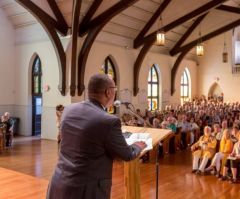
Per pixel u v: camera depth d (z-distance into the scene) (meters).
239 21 13.09
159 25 11.89
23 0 8.69
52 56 10.70
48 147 9.20
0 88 11.49
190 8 11.09
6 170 6.33
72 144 1.79
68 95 10.22
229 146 6.24
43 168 6.61
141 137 2.39
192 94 18.06
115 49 11.81
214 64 18.11
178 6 11.19
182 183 5.82
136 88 12.85
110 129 1.76
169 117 9.30
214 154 6.51
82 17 9.77
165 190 5.37
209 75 18.30
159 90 14.77
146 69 13.68
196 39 14.45
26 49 11.56
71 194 1.72
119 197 4.86
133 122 8.65
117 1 9.45
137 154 1.93
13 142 10.06
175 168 6.98
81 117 1.81
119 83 12.09
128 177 2.92
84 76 10.47
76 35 9.44
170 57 15.38
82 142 1.75
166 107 13.48
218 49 17.95
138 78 13.06
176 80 16.23
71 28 9.82
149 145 2.31
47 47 10.84
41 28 10.93
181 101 17.25
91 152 1.75
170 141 8.67
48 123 10.82
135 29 12.16
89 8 9.53
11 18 11.55
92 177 1.74
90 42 9.83
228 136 6.31
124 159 1.80
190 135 9.59
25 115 11.73
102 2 9.39
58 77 10.53
